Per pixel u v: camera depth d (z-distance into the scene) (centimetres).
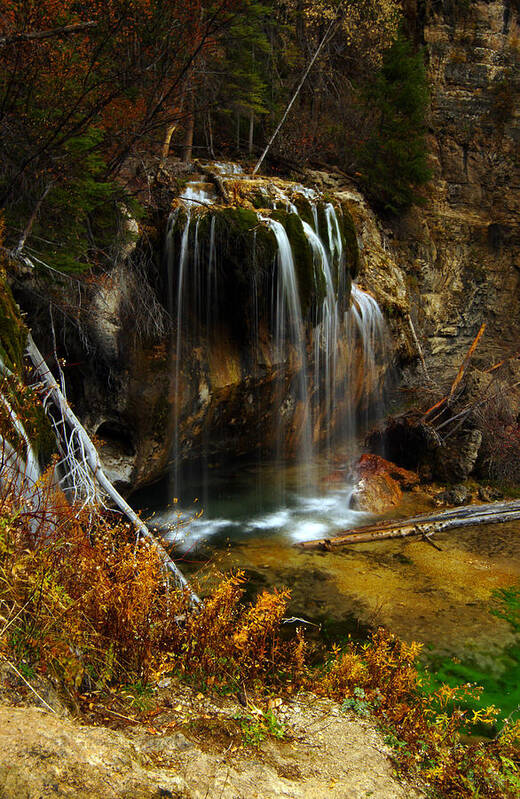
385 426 1288
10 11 584
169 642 341
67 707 257
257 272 896
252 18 1038
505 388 1297
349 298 1137
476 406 1194
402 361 1354
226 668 346
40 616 262
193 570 743
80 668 264
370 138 1540
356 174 1609
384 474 1079
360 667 394
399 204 1562
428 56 1630
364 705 356
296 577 753
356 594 714
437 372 1614
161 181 917
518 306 1714
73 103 663
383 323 1274
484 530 935
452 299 1650
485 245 1686
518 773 331
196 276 893
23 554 287
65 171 661
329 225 1068
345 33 1655
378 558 823
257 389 976
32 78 617
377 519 969
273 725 309
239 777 250
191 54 841
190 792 225
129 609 307
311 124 1639
